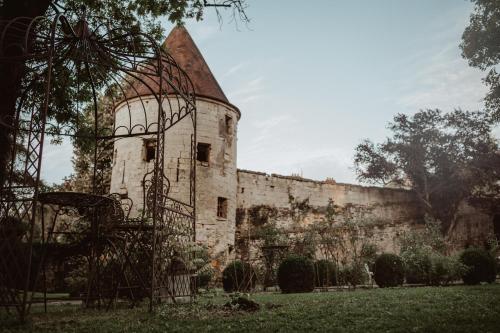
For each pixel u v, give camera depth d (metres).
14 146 6.11
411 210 30.59
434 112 31.62
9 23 5.42
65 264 12.43
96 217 6.77
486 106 21.08
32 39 6.56
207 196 19.16
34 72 7.00
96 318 5.10
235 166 21.17
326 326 4.29
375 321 4.61
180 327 4.34
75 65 7.80
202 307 5.99
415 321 4.50
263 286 14.81
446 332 3.85
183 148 19.00
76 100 9.44
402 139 32.41
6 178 6.52
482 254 13.15
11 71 6.68
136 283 7.34
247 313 5.45
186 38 21.94
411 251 13.84
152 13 10.84
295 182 26.41
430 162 31.39
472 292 8.26
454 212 30.88
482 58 20.12
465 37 20.30
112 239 6.79
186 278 7.25
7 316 5.09
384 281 13.38
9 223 4.96
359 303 6.56
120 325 4.50
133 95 19.61
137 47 7.11
